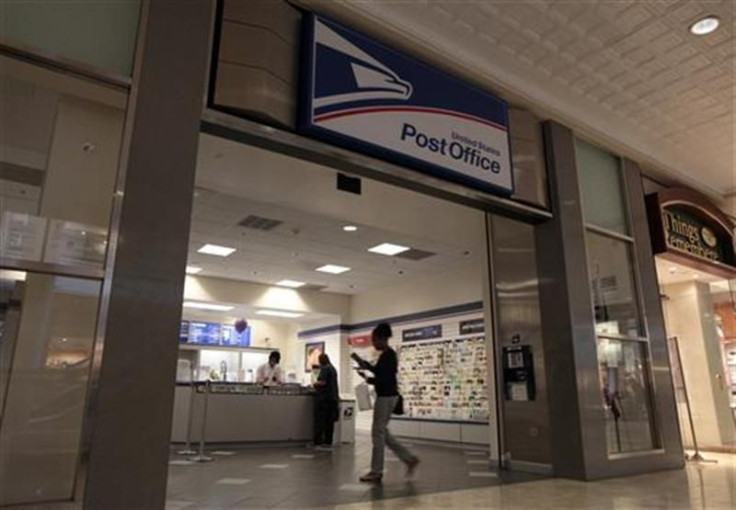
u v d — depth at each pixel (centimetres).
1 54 266
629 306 594
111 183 290
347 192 588
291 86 374
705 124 605
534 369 544
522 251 580
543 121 561
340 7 407
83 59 287
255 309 1272
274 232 852
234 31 355
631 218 624
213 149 486
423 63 449
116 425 258
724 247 783
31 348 262
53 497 251
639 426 556
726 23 449
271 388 870
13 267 258
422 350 1082
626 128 609
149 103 299
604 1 425
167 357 278
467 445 921
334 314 1318
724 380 863
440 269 1062
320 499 383
